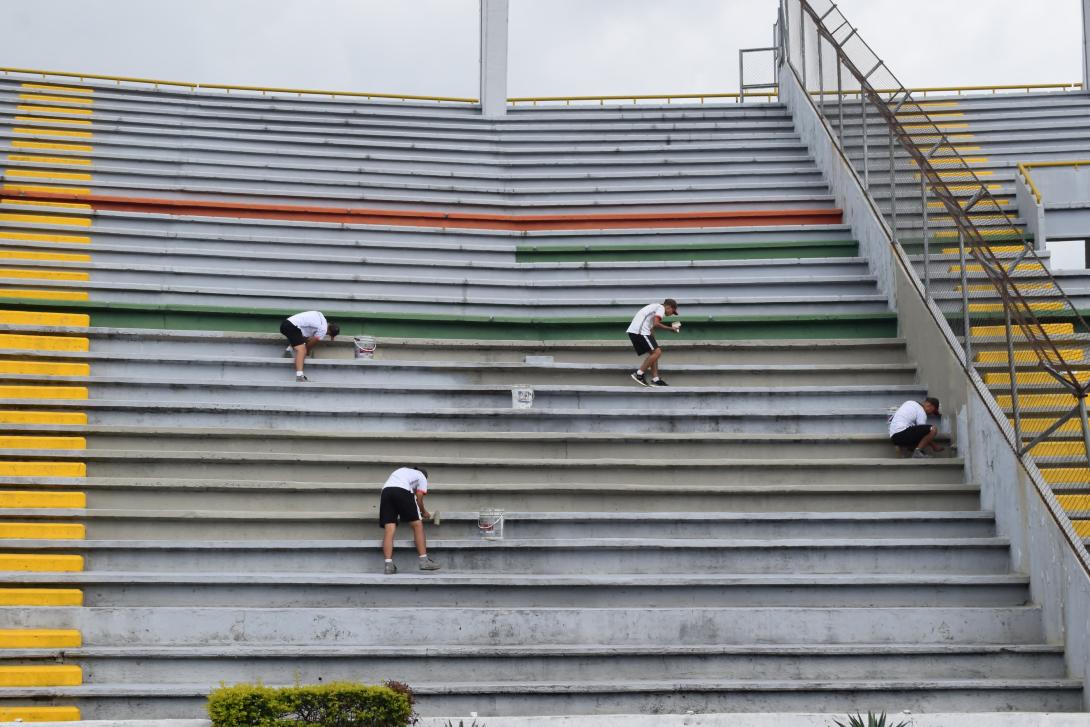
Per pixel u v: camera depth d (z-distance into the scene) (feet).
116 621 36.11
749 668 35.88
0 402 44.21
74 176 64.23
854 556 39.47
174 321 51.88
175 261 56.85
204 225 60.18
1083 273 51.67
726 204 63.62
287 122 72.90
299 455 42.63
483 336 53.57
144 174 65.00
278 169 67.31
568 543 39.24
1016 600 37.93
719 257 58.95
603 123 73.92
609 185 66.64
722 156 68.23
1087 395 36.29
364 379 48.47
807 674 35.86
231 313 52.21
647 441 44.80
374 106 75.46
